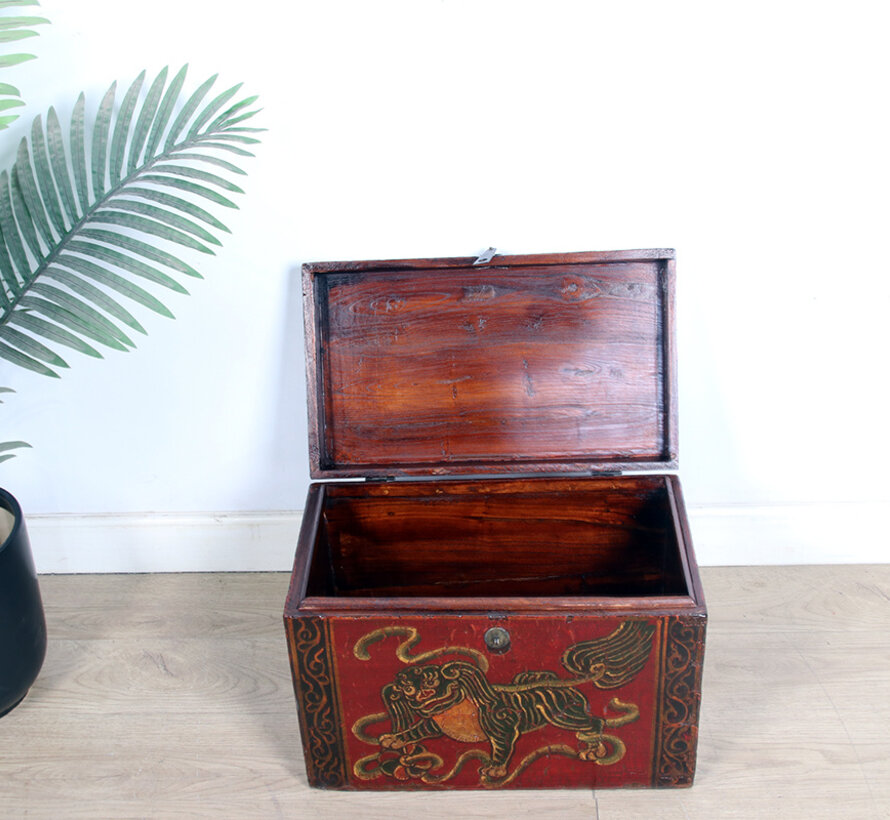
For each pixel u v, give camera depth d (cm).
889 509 192
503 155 162
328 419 168
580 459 168
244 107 160
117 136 149
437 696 135
